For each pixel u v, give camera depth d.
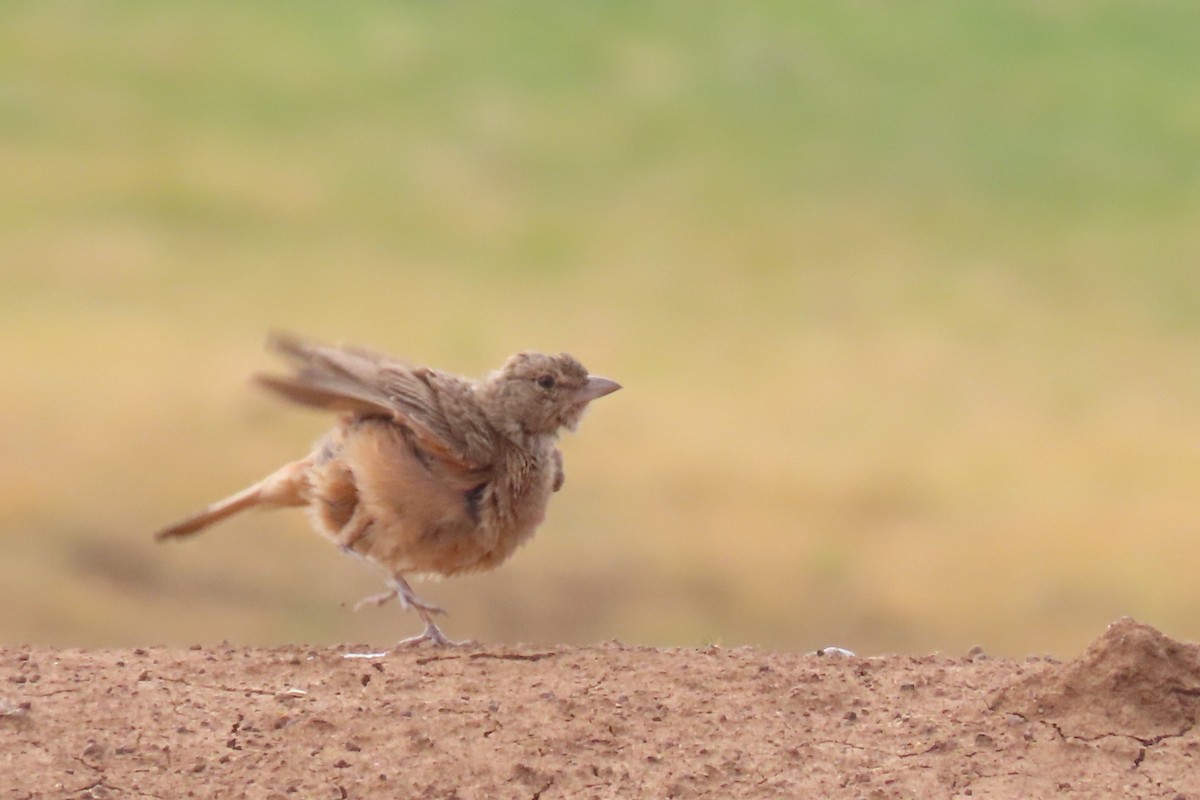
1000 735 8.23
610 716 8.47
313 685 8.88
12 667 9.08
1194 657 8.45
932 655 9.66
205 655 9.43
